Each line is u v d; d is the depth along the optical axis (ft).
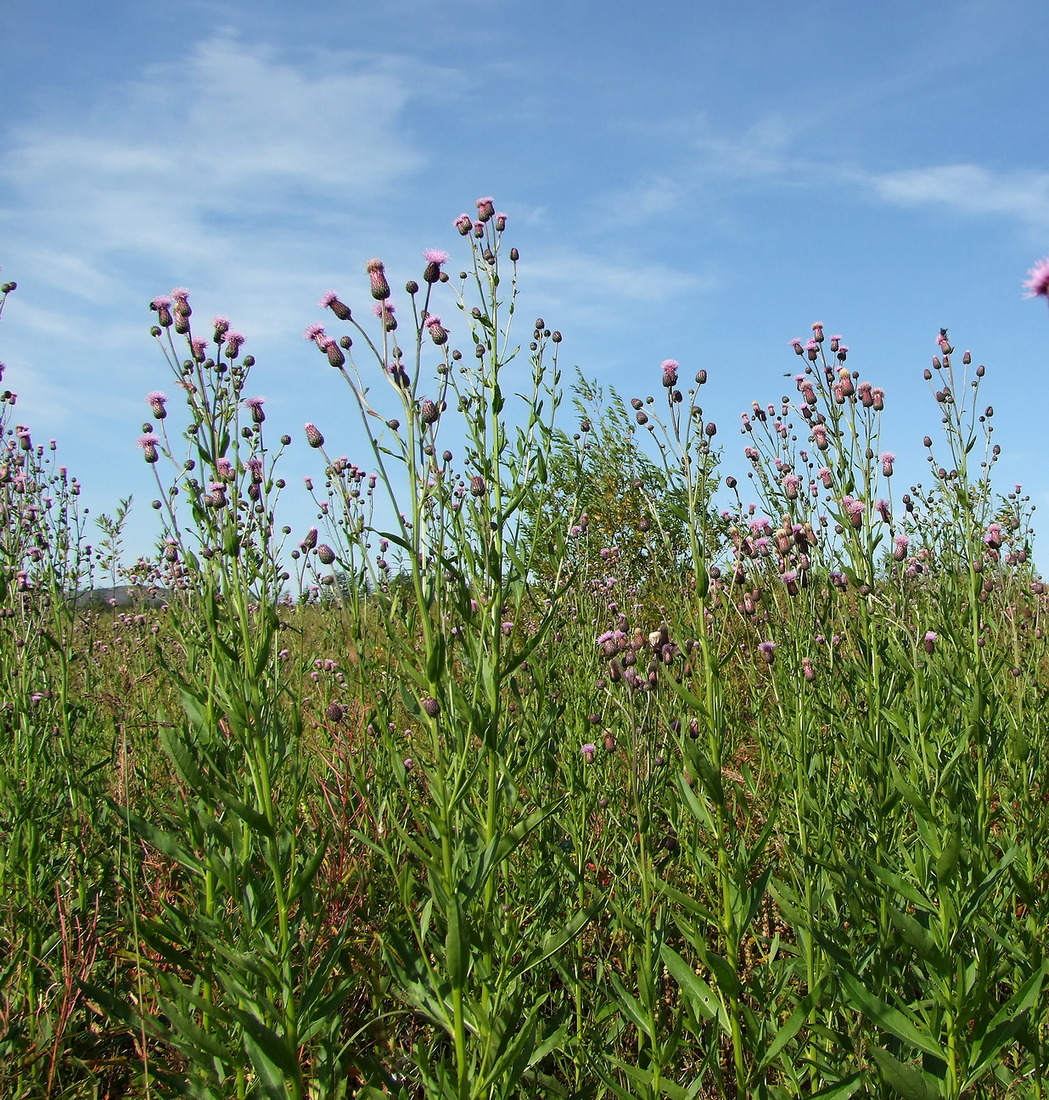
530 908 11.44
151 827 10.03
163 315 11.34
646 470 27.12
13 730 13.52
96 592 27.84
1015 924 10.34
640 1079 8.84
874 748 10.71
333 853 13.20
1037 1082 8.65
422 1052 8.17
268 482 12.46
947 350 12.98
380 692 14.43
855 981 8.38
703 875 10.62
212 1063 9.51
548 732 11.77
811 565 13.34
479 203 11.30
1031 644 15.75
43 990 11.44
